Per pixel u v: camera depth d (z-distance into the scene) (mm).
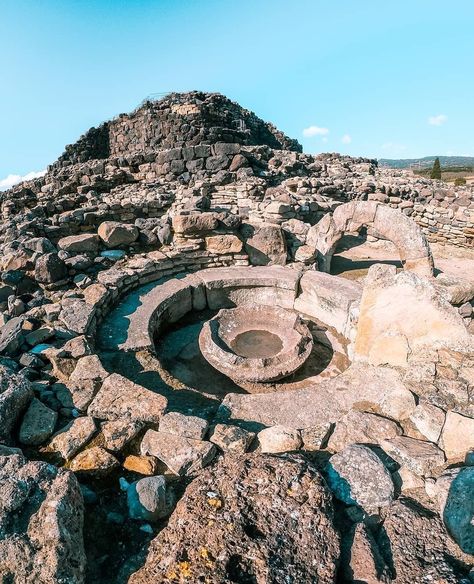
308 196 9547
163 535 1896
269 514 1904
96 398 2881
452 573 1702
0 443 2348
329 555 1744
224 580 1610
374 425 2664
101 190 12227
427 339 3377
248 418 2943
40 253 5137
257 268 6410
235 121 16859
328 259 6926
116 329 4410
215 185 10719
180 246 6246
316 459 2447
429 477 2250
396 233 5875
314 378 4523
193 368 4746
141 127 16562
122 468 2377
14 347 3551
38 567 1601
